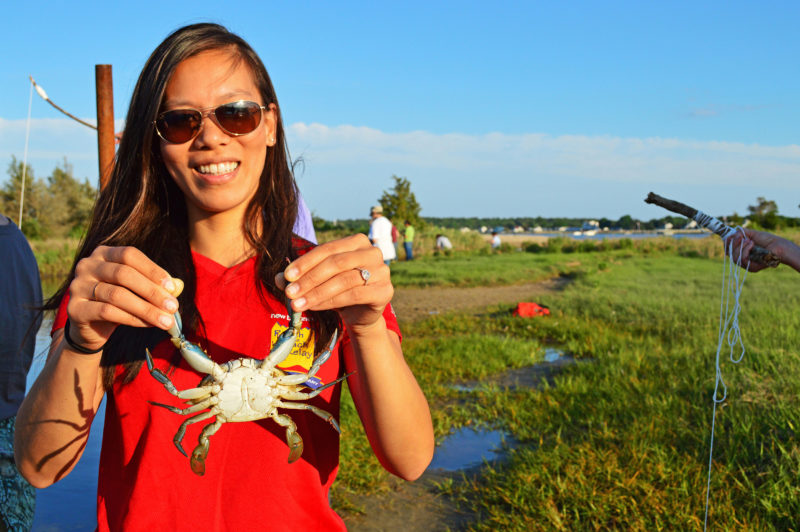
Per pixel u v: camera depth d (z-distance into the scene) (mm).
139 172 1903
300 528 1739
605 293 15281
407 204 47250
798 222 41281
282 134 2053
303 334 1842
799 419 5270
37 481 1808
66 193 46188
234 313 1841
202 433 1548
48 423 1652
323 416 1648
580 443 5508
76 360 1590
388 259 19453
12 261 2674
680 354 8359
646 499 4406
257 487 1692
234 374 1565
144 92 1808
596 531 4184
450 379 8180
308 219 3568
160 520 1665
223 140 1754
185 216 2016
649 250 32438
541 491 4645
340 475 5168
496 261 27094
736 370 7188
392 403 1699
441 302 15555
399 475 1937
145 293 1447
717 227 3281
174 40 1798
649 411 6113
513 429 6188
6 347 2578
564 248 35719
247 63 1885
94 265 1488
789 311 11258
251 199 1948
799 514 4035
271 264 1877
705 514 3943
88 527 4395
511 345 9812
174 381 1747
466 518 4594
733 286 3305
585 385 7234
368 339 1639
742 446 5078
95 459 5559
